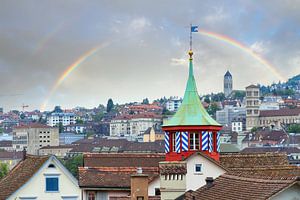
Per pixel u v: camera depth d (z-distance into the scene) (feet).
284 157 350.23
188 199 195.31
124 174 323.98
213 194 184.34
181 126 345.31
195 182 320.09
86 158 345.92
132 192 224.94
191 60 367.45
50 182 312.29
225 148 621.31
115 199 252.62
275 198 160.04
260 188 167.12
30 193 309.01
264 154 346.95
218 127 350.23
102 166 341.62
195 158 321.73
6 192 310.45
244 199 166.71
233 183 183.52
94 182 317.01
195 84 363.35
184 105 357.00
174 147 347.56
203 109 356.18
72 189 315.58
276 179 168.76
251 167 312.09
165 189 209.05
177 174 209.36
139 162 345.10
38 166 313.12
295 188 160.76
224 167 320.91
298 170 280.72
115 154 347.15
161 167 209.97
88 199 317.83
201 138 345.31
